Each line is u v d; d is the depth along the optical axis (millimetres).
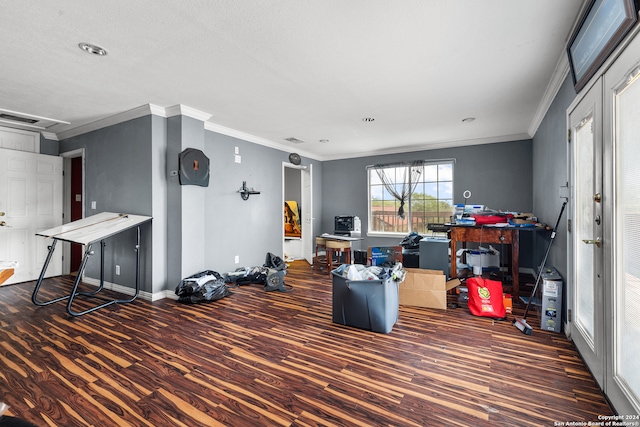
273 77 2799
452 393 1821
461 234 3793
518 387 1873
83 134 4512
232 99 3391
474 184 5355
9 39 2164
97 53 2365
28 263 4496
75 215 5148
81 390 1853
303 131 4762
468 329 2791
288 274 5180
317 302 3633
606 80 1648
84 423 1569
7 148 4344
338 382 1945
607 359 1683
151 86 3016
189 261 3801
